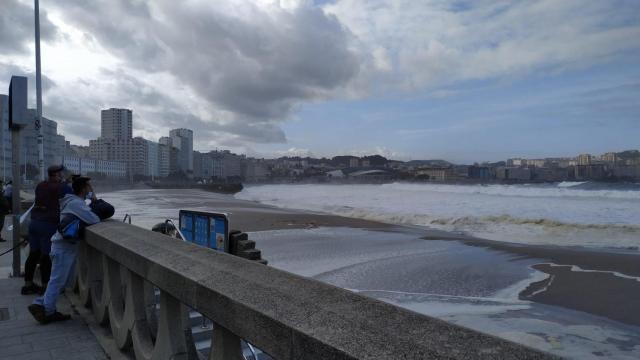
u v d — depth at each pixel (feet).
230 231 22.38
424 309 32.76
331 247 60.85
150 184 514.68
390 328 5.12
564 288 39.32
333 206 156.46
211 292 7.28
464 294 37.11
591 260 53.78
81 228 16.62
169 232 26.78
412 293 37.42
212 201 187.42
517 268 48.49
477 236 79.51
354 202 195.93
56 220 20.94
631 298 35.88
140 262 10.66
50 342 14.65
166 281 9.06
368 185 555.28
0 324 16.55
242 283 7.25
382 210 142.61
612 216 115.44
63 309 18.37
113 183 407.85
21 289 21.76
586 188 265.95
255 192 378.53
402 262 50.49
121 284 14.30
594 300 35.40
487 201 185.57
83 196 17.38
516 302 34.83
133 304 11.80
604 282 41.93
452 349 4.50
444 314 31.55
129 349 13.23
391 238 70.95
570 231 84.69
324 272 45.21
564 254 57.82
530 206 153.89
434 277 43.16
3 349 14.05
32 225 20.89
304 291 6.61
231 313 6.72
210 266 8.47
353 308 5.79
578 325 28.78
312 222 95.71
